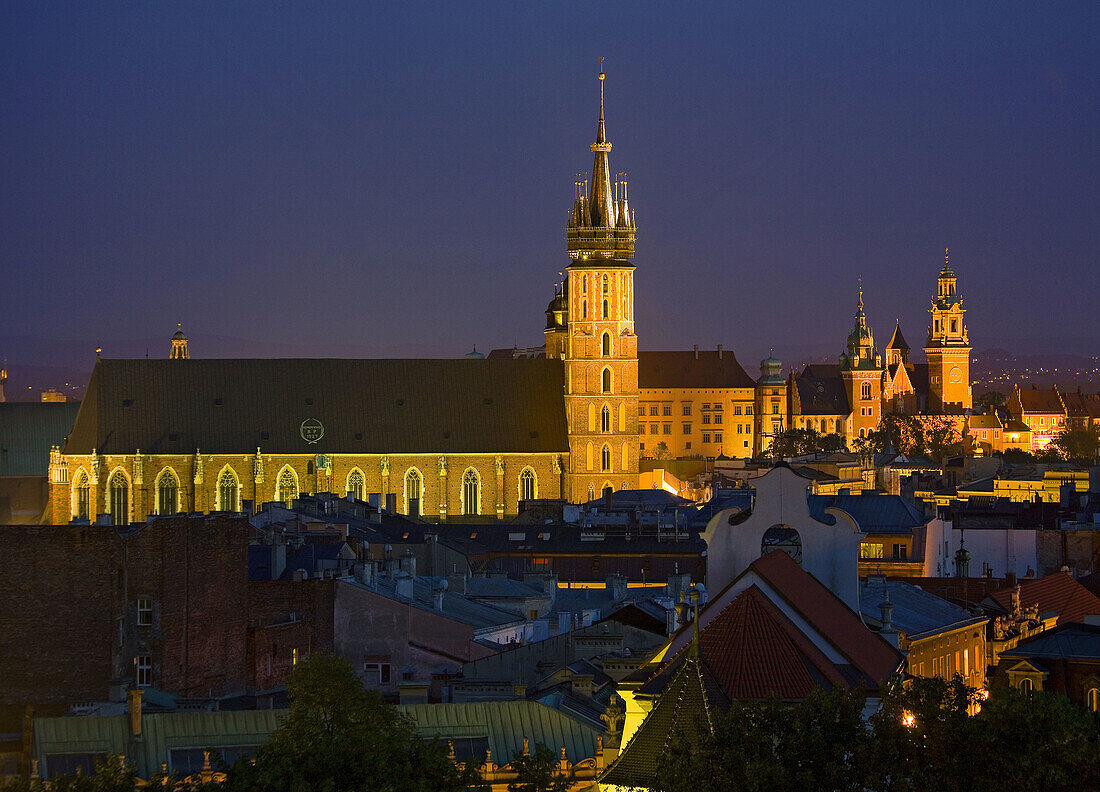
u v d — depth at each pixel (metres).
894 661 155.88
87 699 194.25
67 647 195.75
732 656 142.12
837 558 168.88
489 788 149.50
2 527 197.12
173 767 153.50
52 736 156.00
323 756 139.25
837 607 158.88
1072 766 132.38
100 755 154.88
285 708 183.88
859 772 129.12
